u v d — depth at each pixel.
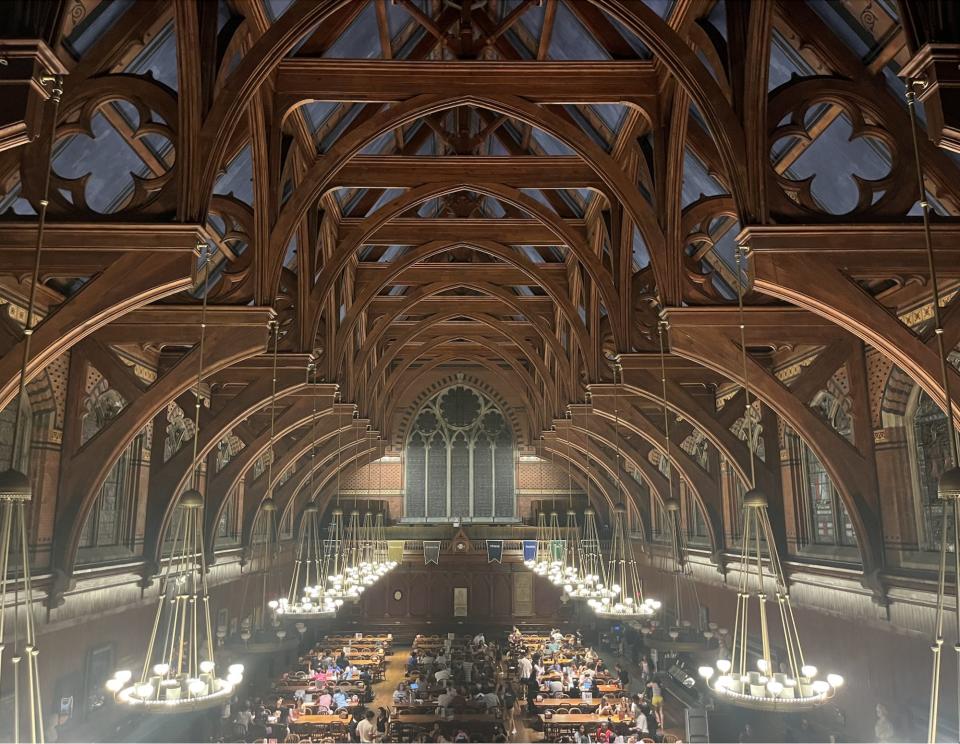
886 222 8.70
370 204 21.33
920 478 12.96
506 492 40.94
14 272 8.57
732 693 10.14
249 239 12.59
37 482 12.77
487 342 33.16
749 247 8.68
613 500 34.09
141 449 17.84
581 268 21.22
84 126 8.94
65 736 13.56
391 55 16.22
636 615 18.81
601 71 13.30
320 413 19.86
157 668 9.75
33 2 6.09
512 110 13.35
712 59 9.98
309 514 35.28
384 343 32.88
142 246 8.71
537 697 22.69
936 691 5.30
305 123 14.90
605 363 20.03
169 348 18.56
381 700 26.45
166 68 11.20
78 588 14.13
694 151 12.41
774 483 18.50
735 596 21.27
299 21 9.35
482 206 24.75
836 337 13.13
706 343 12.59
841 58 9.28
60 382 13.29
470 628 38.66
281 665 29.36
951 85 6.14
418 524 40.22
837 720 15.57
